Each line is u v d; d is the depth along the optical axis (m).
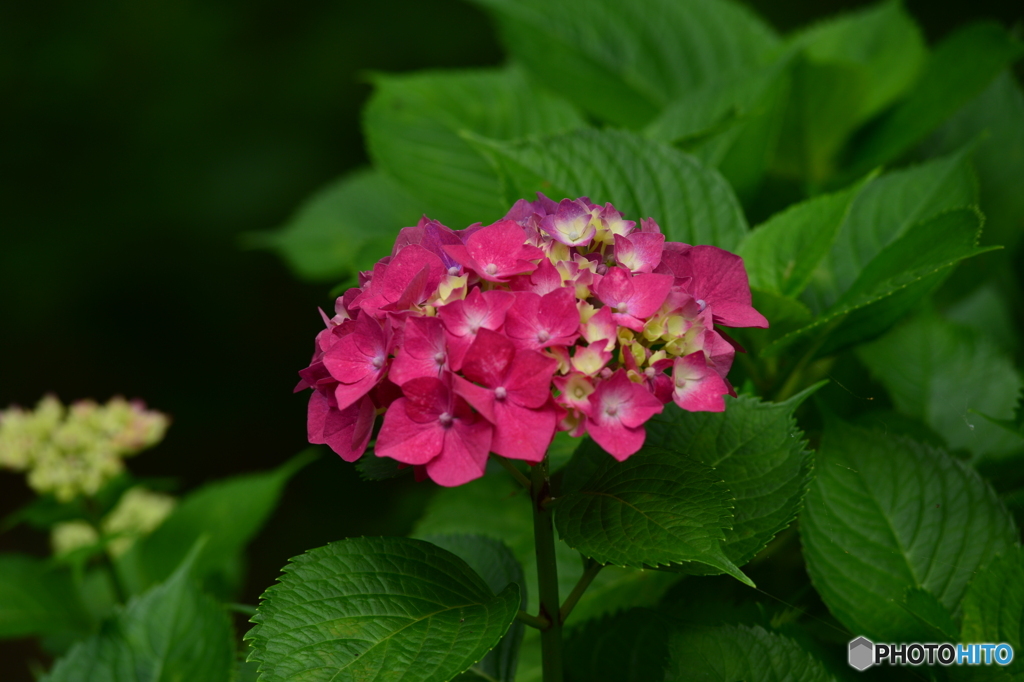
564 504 1.22
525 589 1.28
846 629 1.30
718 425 1.27
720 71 1.66
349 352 1.20
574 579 1.33
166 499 2.03
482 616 1.20
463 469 1.18
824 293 1.37
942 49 1.45
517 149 1.36
